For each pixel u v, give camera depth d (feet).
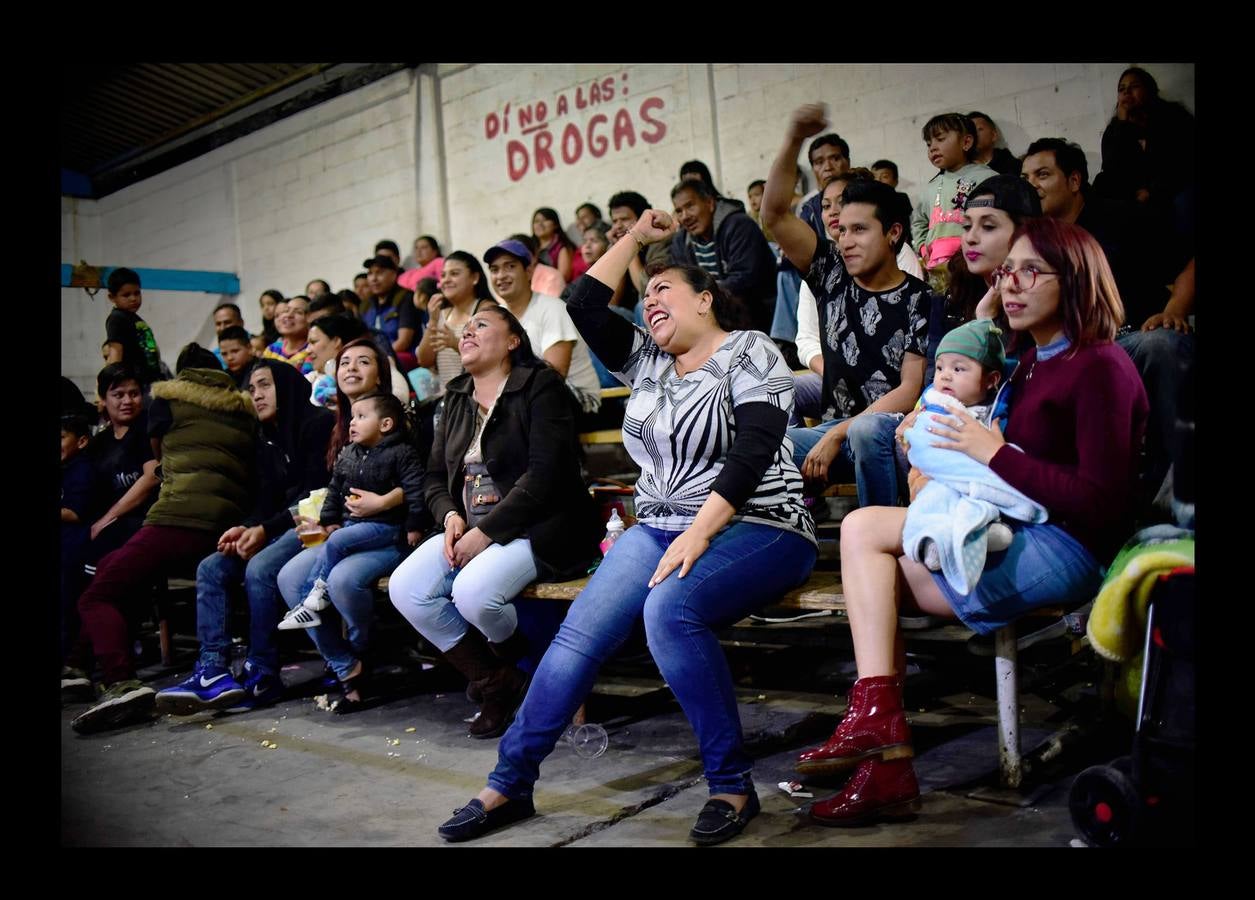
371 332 15.70
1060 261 7.07
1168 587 5.86
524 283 14.73
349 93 29.76
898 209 9.95
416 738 10.53
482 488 10.60
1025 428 7.39
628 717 10.62
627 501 13.28
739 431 7.79
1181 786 5.70
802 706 10.46
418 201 28.60
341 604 11.38
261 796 8.98
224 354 18.94
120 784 9.57
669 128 23.03
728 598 7.59
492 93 26.48
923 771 8.18
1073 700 9.55
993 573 7.17
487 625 9.91
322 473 13.14
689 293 8.18
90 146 37.14
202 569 12.30
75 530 14.20
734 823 7.16
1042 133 17.31
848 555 7.49
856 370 10.37
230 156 33.53
